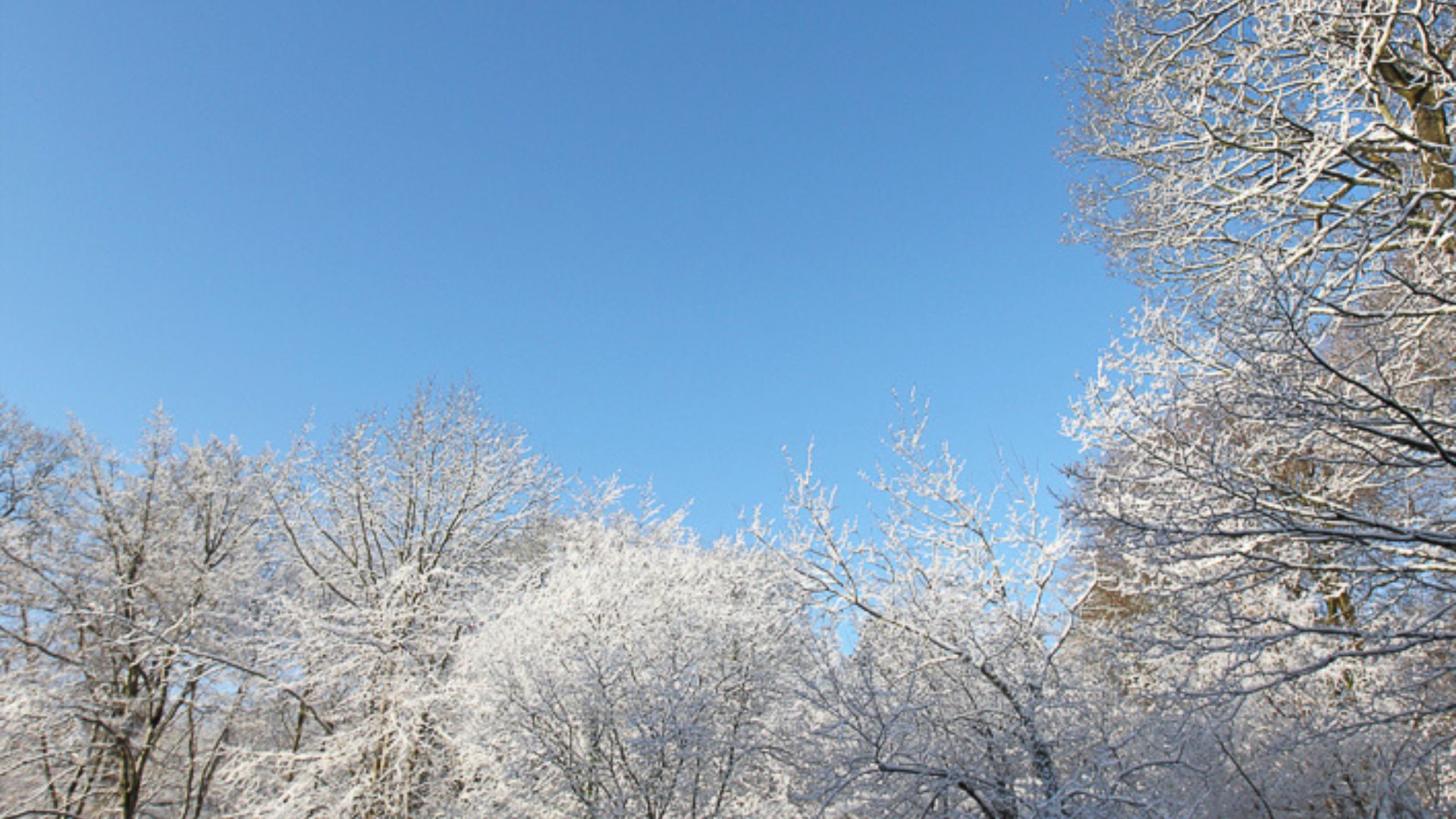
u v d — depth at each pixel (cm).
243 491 1352
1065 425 740
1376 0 634
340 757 1041
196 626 1170
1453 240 627
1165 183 855
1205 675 699
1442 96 678
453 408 1470
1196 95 770
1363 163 728
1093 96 921
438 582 1268
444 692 1020
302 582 1358
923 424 891
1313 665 443
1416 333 566
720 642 881
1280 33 670
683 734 763
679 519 1486
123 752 1070
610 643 869
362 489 1335
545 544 1530
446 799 1016
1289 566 480
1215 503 532
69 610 1109
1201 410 561
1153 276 903
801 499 870
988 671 741
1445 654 516
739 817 792
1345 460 516
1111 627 710
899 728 686
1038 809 613
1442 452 451
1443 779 600
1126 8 844
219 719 1189
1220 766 684
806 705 828
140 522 1227
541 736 819
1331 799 676
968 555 833
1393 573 482
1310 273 539
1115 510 555
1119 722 732
